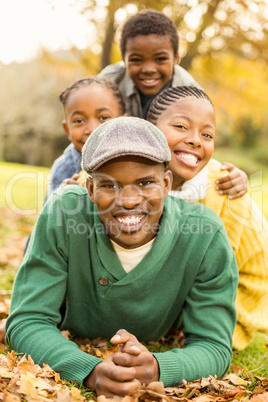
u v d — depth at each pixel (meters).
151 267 2.21
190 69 8.99
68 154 3.65
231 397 1.93
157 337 2.56
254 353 2.78
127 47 3.67
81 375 1.91
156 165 2.03
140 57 3.61
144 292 2.27
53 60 9.37
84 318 2.46
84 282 2.32
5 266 4.44
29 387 1.75
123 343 1.88
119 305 2.29
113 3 7.37
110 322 2.39
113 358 1.85
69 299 2.38
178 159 2.59
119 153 1.92
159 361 1.92
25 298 2.19
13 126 16.48
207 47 8.42
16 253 4.97
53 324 2.20
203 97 2.68
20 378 1.83
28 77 15.94
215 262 2.25
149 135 2.01
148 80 3.66
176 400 1.84
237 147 25.12
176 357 1.98
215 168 2.93
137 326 2.38
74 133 3.38
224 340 2.16
